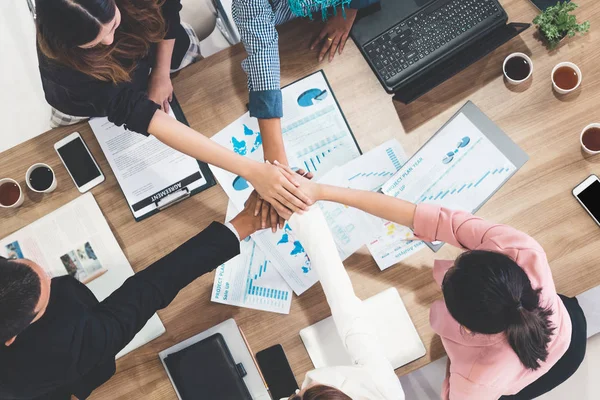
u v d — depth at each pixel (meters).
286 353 1.56
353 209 1.61
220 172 1.63
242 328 1.58
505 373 1.30
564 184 1.57
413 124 1.64
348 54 1.65
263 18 1.52
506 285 1.13
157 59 1.68
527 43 1.62
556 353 1.40
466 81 1.63
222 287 1.59
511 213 1.58
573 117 1.59
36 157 1.66
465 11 1.56
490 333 1.18
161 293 1.41
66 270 1.61
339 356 1.54
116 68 1.43
